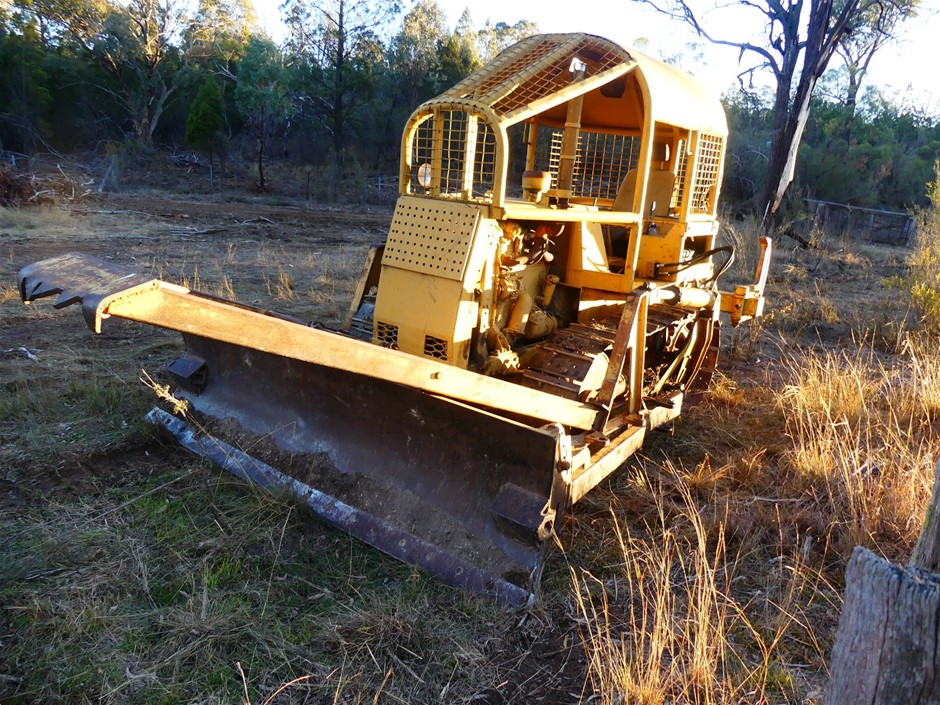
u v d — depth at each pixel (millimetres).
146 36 33250
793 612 3266
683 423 5531
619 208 5586
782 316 9266
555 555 3629
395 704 2637
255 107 28172
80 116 32844
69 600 3064
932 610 1539
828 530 3930
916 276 9758
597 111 5539
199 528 3633
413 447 3650
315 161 33594
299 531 3658
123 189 24250
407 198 4281
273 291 9250
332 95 33250
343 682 2689
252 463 4062
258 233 15570
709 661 2777
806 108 17797
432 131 4289
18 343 6492
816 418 5352
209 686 2666
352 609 3096
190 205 20641
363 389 3721
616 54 4492
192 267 10656
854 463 4254
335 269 11109
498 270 4172
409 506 3557
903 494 4004
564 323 4949
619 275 4617
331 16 32469
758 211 18469
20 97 29094
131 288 2334
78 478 4090
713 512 4086
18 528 3572
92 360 6016
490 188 4230
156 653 2809
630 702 2641
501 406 3443
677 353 5516
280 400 4184
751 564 3680
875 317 9094
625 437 4180
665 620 3021
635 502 4191
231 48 38188
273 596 3184
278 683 2697
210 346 4484
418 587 3232
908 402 5660
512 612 3105
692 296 5016
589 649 2967
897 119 34250
